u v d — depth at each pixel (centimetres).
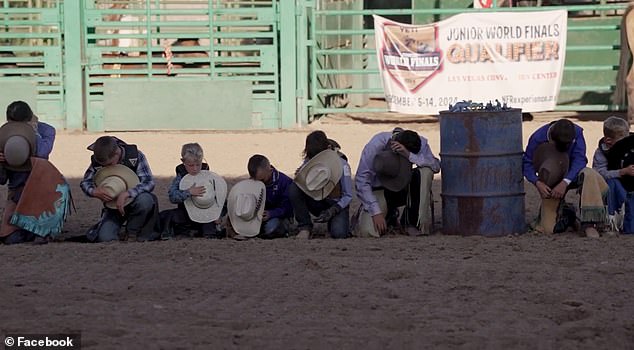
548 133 1767
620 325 1166
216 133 3625
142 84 3731
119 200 1733
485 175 1745
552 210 1789
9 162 1733
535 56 3609
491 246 1647
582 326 1159
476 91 3619
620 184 1753
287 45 3712
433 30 3603
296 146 3166
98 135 3597
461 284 1364
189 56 3850
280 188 1791
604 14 4031
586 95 4109
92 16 3738
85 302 1279
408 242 1695
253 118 3750
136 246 1658
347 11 3681
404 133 1761
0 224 1888
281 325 1170
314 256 1566
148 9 3731
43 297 1307
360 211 1806
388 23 3628
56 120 3750
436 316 1208
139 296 1316
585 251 1598
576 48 3669
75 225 1966
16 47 3706
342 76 4247
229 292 1334
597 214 1728
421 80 3625
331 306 1257
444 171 1783
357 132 3528
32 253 1605
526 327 1165
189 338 1114
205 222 1773
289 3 3700
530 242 1680
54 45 3753
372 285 1362
